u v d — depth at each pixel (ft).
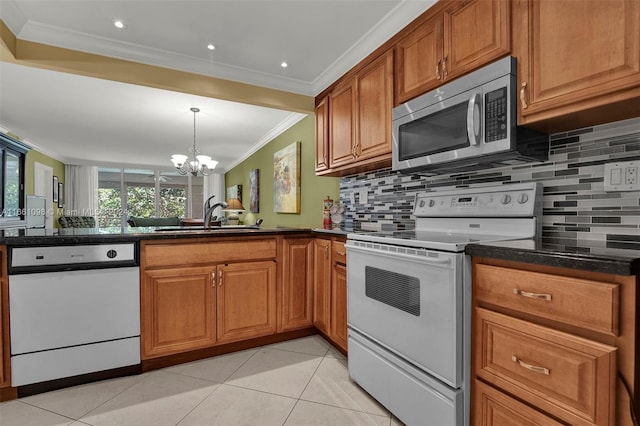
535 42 4.08
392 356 4.99
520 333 3.41
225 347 7.32
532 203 4.77
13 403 5.34
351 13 6.38
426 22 5.74
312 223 12.00
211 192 30.37
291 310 7.97
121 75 7.66
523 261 3.35
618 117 3.99
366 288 5.60
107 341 6.00
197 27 6.91
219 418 4.99
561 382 3.06
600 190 4.30
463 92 4.90
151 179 28.86
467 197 5.80
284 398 5.55
